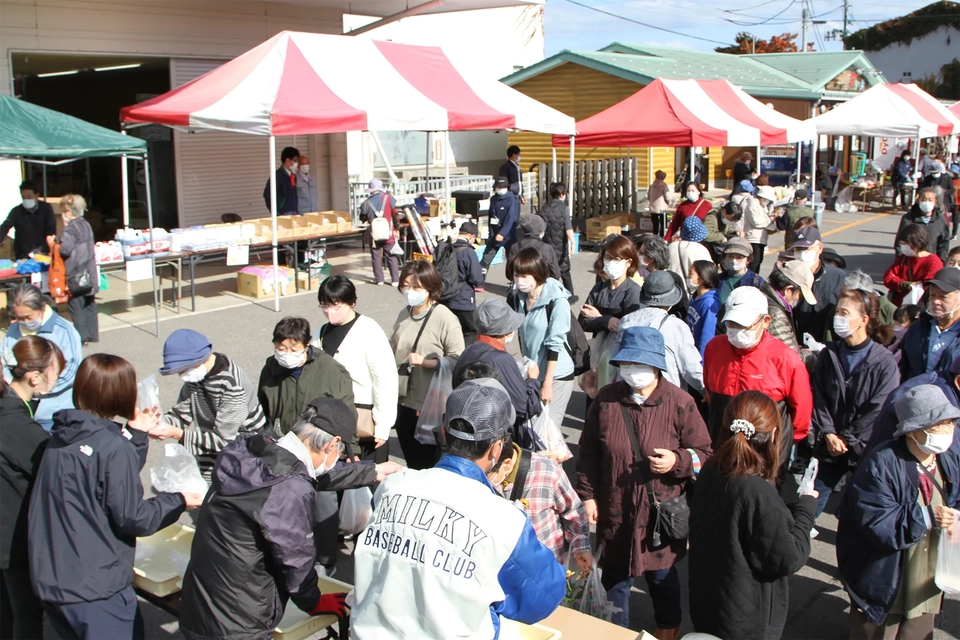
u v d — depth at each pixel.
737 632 3.38
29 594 3.87
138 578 3.93
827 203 27.27
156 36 15.24
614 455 4.09
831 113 18.47
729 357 4.91
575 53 22.23
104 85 21.64
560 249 13.09
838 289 6.65
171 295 12.76
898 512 3.76
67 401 5.56
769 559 3.31
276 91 11.51
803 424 4.80
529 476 3.78
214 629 3.25
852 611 4.09
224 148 16.64
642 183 24.56
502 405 2.91
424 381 5.64
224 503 3.20
